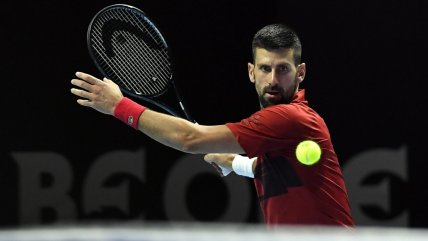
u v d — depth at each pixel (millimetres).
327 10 24781
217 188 24719
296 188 12727
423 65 23734
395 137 23969
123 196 25125
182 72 25562
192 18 25516
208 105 25500
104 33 15320
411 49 23844
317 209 12719
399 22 23969
